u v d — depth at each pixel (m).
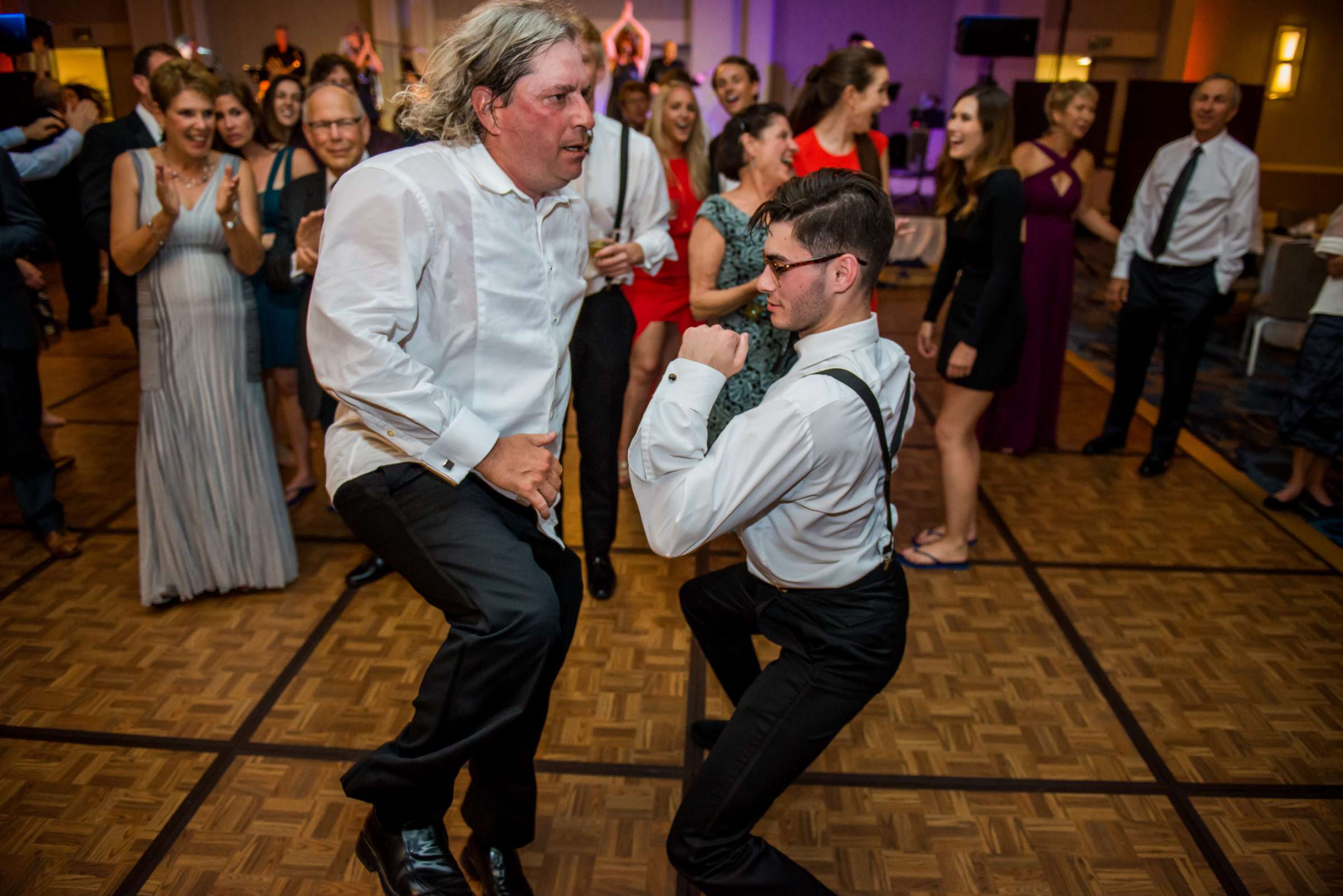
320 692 2.46
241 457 2.82
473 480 1.49
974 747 2.31
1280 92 12.96
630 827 2.03
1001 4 11.74
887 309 7.13
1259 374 5.63
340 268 1.32
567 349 1.64
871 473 1.46
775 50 13.69
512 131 1.36
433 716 1.35
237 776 2.14
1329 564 3.27
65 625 2.75
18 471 3.09
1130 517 3.65
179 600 2.90
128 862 1.89
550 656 1.58
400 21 12.04
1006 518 3.62
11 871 1.86
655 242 2.77
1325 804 2.13
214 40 12.16
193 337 2.69
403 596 2.96
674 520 1.39
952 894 1.88
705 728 2.21
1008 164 2.85
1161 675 2.62
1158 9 12.22
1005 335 2.93
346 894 1.83
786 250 1.45
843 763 2.25
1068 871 1.93
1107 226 4.27
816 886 1.53
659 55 12.30
